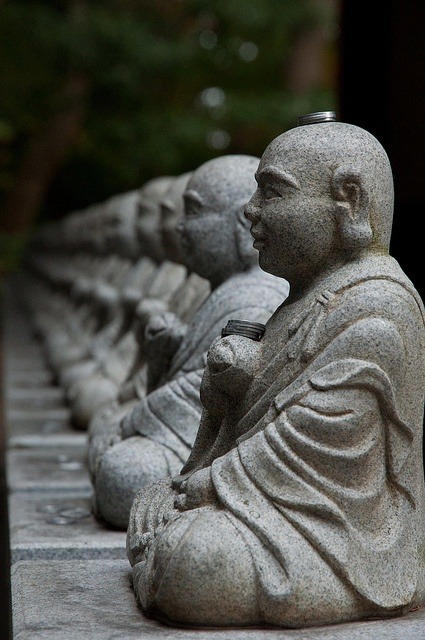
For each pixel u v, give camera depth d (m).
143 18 24.91
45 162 27.16
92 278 17.19
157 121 25.38
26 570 6.36
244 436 5.64
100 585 6.05
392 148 10.39
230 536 5.28
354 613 5.31
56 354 15.43
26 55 23.39
